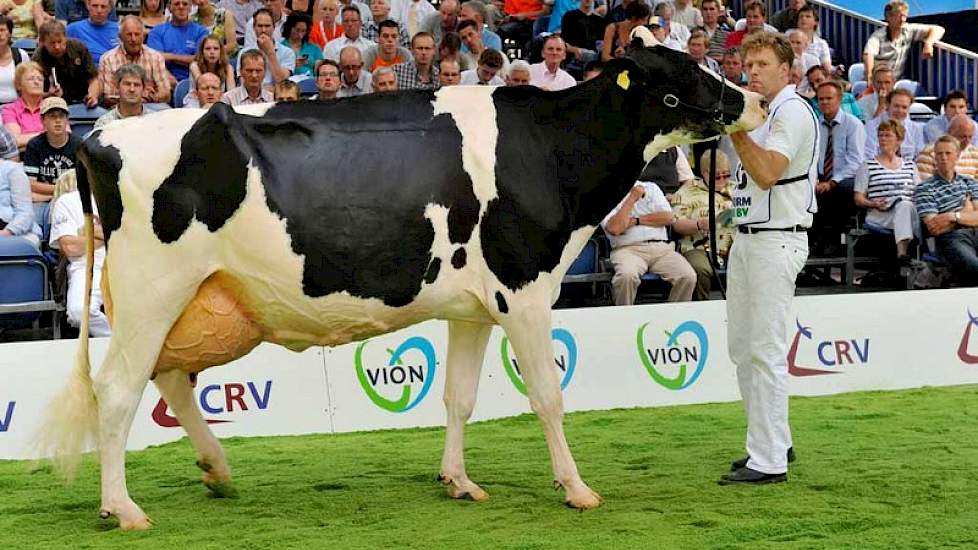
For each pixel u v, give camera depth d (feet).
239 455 33.96
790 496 27.55
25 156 45.65
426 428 39.04
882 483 28.71
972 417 38.34
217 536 24.58
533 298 26.58
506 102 26.89
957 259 53.31
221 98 49.16
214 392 37.09
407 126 26.12
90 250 26.11
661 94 27.22
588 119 26.99
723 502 27.07
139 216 24.75
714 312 42.86
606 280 48.42
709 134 27.68
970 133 58.85
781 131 28.14
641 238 48.03
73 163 45.83
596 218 27.40
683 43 65.36
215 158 24.77
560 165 26.73
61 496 28.91
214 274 25.26
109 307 25.58
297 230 25.11
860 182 55.36
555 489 27.91
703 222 49.39
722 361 42.86
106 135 25.05
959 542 23.59
